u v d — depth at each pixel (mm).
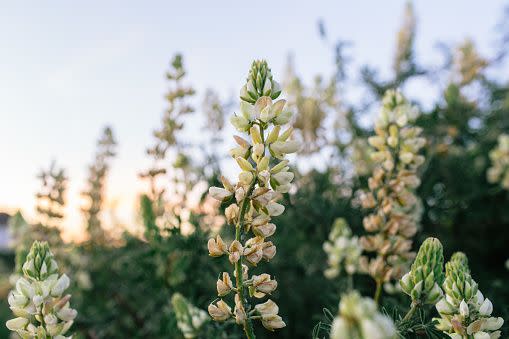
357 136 1107
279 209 342
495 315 610
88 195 1036
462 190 1089
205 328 576
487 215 1037
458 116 1217
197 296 738
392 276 532
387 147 582
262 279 338
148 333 876
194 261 706
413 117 587
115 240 1102
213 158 819
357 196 969
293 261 893
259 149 337
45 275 390
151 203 739
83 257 1024
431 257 403
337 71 1122
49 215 820
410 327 396
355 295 220
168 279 715
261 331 764
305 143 1005
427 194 1022
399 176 558
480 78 1347
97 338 881
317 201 936
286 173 344
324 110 1058
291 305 805
